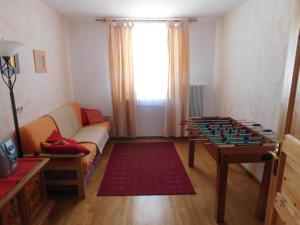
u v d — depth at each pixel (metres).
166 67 4.27
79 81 4.40
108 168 3.24
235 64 3.52
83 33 4.20
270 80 2.55
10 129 2.34
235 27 3.51
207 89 4.59
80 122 3.95
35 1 2.92
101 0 3.06
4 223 1.43
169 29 4.09
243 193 2.59
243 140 2.19
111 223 2.11
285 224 1.10
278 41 2.38
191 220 2.14
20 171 1.75
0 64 2.16
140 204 2.39
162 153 3.81
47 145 2.43
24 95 2.61
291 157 1.05
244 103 3.22
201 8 3.53
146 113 4.57
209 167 3.27
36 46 2.94
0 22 2.16
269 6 2.54
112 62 4.17
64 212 2.26
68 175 2.43
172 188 2.70
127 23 4.05
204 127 2.78
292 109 1.08
